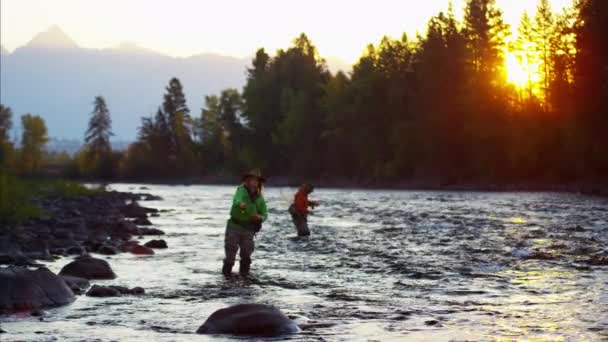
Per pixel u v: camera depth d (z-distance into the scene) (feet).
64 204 136.05
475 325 26.03
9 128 529.45
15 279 31.40
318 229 76.23
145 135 486.38
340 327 26.22
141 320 28.07
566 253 49.26
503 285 35.86
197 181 428.56
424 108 280.72
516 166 242.58
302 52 399.85
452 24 284.41
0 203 80.38
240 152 403.95
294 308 30.50
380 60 320.91
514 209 111.24
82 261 40.78
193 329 26.27
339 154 329.11
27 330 26.02
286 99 373.61
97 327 26.61
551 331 24.63
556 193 191.52
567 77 232.12
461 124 271.90
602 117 195.93
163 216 106.52
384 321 27.27
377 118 315.37
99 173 500.33
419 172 285.64
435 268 42.98
